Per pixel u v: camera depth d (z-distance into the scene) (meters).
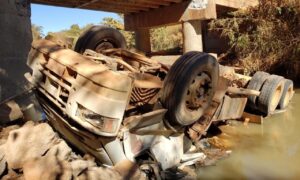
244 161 4.76
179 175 4.13
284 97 7.27
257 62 10.98
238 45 11.33
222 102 5.51
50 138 4.03
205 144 5.35
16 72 5.91
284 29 10.77
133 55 5.12
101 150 3.79
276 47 10.83
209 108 5.03
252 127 6.39
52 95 4.08
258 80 6.78
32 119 5.51
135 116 3.97
